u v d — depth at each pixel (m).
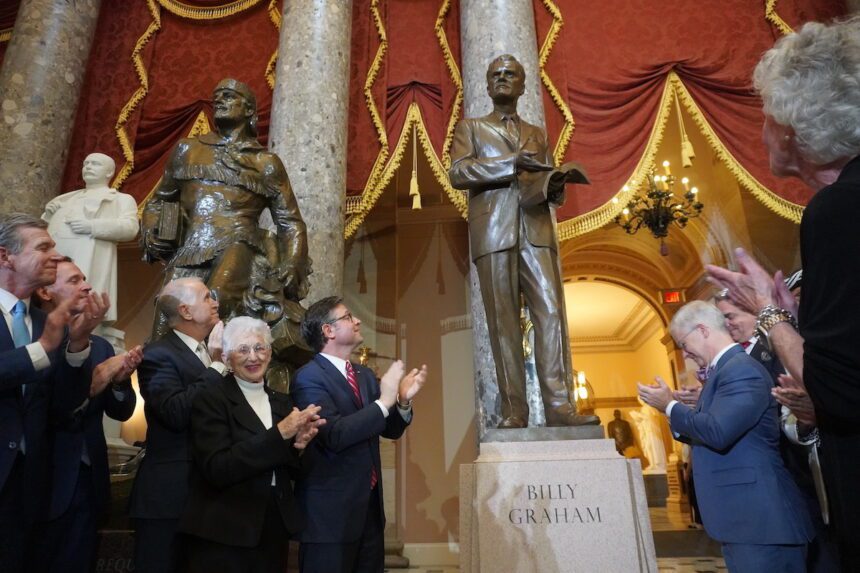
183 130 7.53
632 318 19.25
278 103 6.18
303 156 5.86
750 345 3.36
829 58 1.40
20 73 6.77
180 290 2.94
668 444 17.56
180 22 7.98
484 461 3.17
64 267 2.65
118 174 7.27
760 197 6.73
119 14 8.05
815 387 1.23
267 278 4.23
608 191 6.75
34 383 2.45
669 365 17.12
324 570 2.42
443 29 7.50
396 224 10.39
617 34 7.25
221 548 2.23
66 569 2.67
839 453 1.21
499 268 3.63
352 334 2.89
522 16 6.46
